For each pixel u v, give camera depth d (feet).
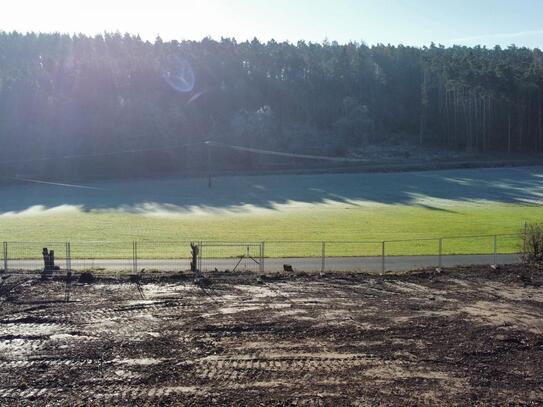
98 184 287.89
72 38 501.15
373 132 419.54
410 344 56.24
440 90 426.10
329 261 105.40
